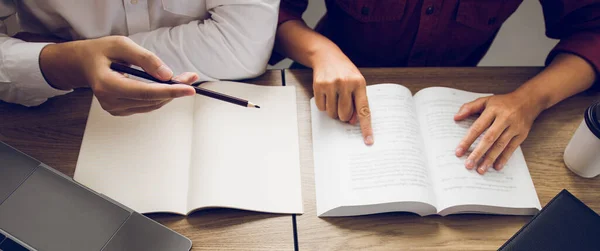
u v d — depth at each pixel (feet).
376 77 3.06
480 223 2.50
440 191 2.52
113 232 2.22
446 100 2.88
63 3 2.78
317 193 2.53
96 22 2.90
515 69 3.17
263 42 2.88
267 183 2.52
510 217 2.53
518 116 2.77
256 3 2.77
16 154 2.32
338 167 2.55
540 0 3.49
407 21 3.53
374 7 3.49
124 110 2.53
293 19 3.23
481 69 3.15
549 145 2.82
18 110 2.76
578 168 2.67
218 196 2.42
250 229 2.40
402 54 3.87
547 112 2.98
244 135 2.66
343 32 3.89
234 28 2.81
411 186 2.43
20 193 2.21
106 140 2.61
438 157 2.64
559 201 2.18
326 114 2.81
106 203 2.29
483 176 2.59
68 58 2.47
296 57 3.13
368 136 2.62
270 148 2.65
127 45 2.37
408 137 2.63
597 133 2.44
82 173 2.49
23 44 2.61
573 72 2.99
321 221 2.45
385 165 2.52
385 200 2.39
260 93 2.88
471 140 2.66
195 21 2.96
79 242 2.15
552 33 3.50
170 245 2.27
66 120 2.74
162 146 2.60
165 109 2.73
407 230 2.45
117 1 2.83
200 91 2.44
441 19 3.47
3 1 2.85
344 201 2.42
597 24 3.08
